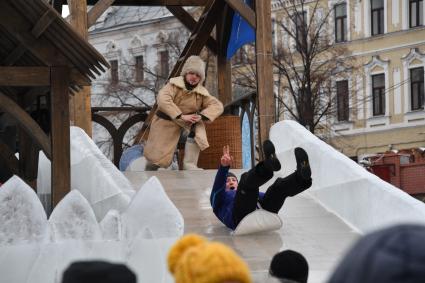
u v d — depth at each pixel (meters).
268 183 11.27
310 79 35.78
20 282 6.39
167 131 12.47
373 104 46.59
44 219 6.53
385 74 46.34
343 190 9.32
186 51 16.12
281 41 45.56
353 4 47.06
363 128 46.38
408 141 45.38
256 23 13.12
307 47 36.16
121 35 52.66
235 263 2.16
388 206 8.27
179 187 11.02
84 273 2.01
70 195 6.64
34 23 7.68
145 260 6.62
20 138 10.35
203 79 12.41
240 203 8.24
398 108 45.88
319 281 6.84
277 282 4.32
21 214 6.46
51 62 7.88
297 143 11.16
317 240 8.31
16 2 7.55
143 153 12.99
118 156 18.38
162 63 49.97
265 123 12.87
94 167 8.73
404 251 1.60
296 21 38.22
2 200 6.43
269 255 7.60
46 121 9.70
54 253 6.46
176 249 2.71
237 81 38.34
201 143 12.34
